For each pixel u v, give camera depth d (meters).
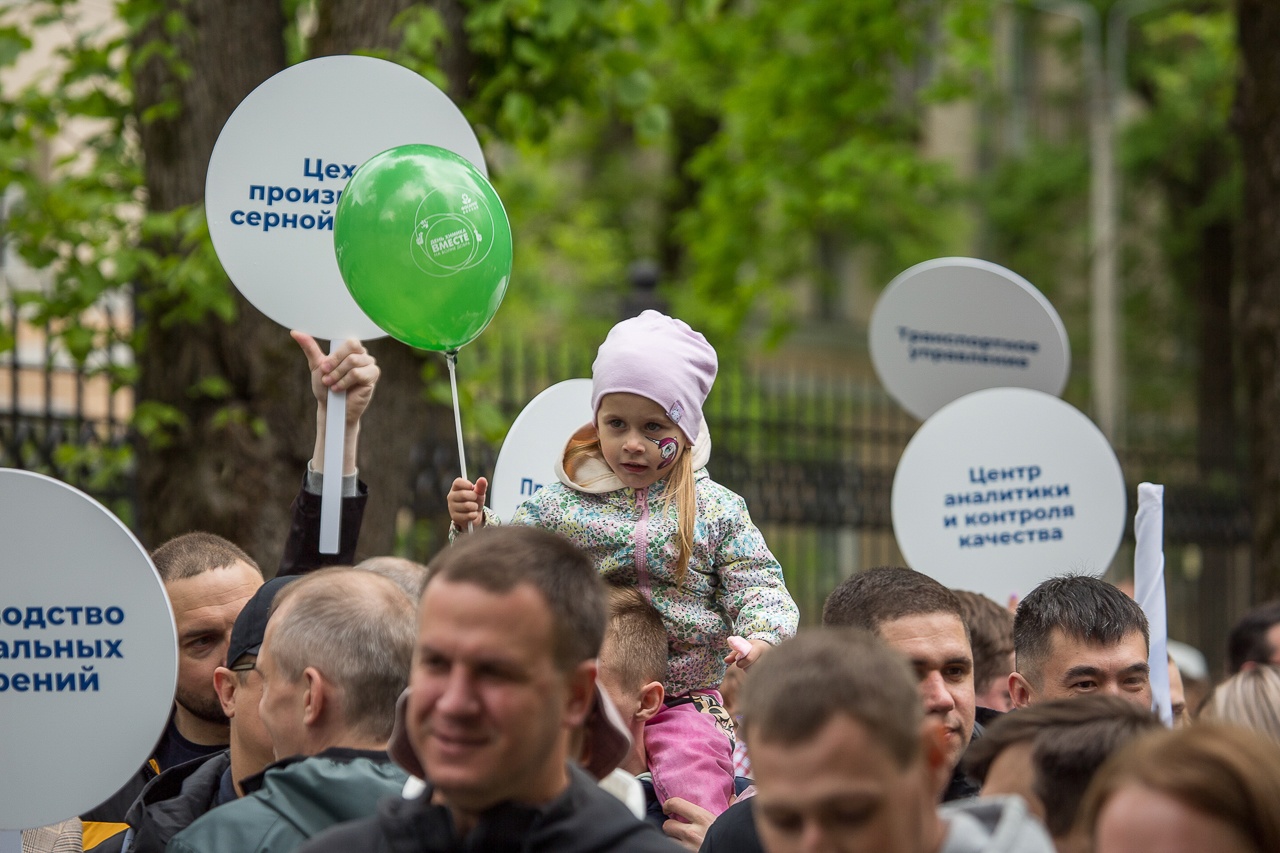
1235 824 2.71
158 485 8.29
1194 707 7.28
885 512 12.11
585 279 22.22
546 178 20.30
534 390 10.22
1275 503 10.13
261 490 8.07
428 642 2.92
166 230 8.15
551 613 2.94
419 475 9.39
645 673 4.68
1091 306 26.94
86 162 11.70
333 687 3.75
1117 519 6.89
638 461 5.08
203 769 4.38
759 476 11.38
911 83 25.98
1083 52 26.25
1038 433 6.90
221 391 8.12
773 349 18.80
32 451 9.12
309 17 10.73
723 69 19.56
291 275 5.31
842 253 32.25
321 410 5.24
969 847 2.75
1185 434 15.28
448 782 2.88
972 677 4.58
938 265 7.62
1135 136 24.56
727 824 4.15
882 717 2.70
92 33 9.68
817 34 15.53
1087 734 3.33
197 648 4.89
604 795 3.12
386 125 5.40
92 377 8.97
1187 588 15.04
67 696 4.19
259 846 3.56
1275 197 10.13
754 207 18.00
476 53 8.88
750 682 2.87
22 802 4.16
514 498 5.73
